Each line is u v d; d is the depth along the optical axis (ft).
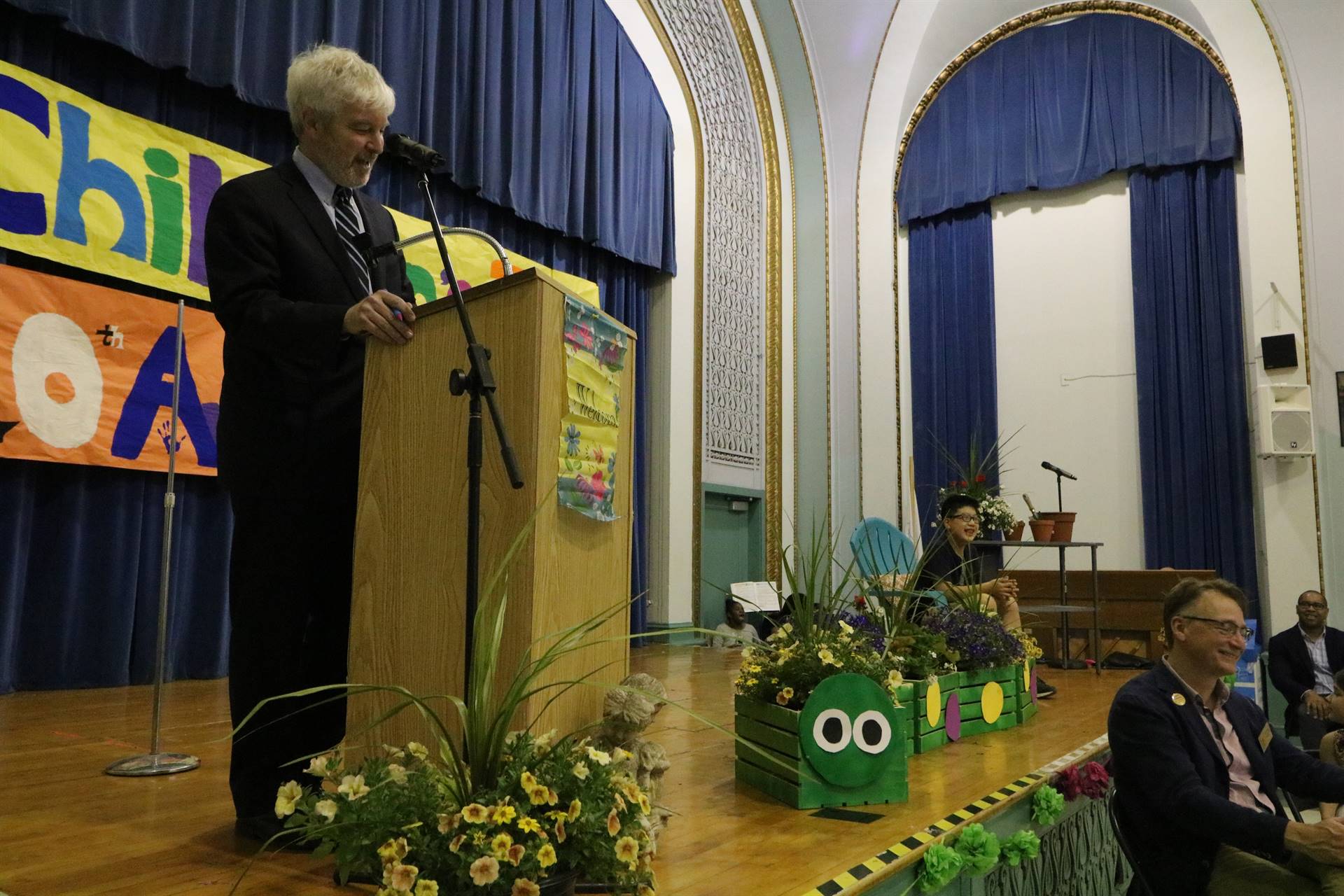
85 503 12.67
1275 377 20.97
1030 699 10.93
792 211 27.58
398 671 4.93
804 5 25.80
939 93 26.63
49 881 4.52
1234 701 6.50
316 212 5.61
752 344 25.90
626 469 5.67
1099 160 24.02
